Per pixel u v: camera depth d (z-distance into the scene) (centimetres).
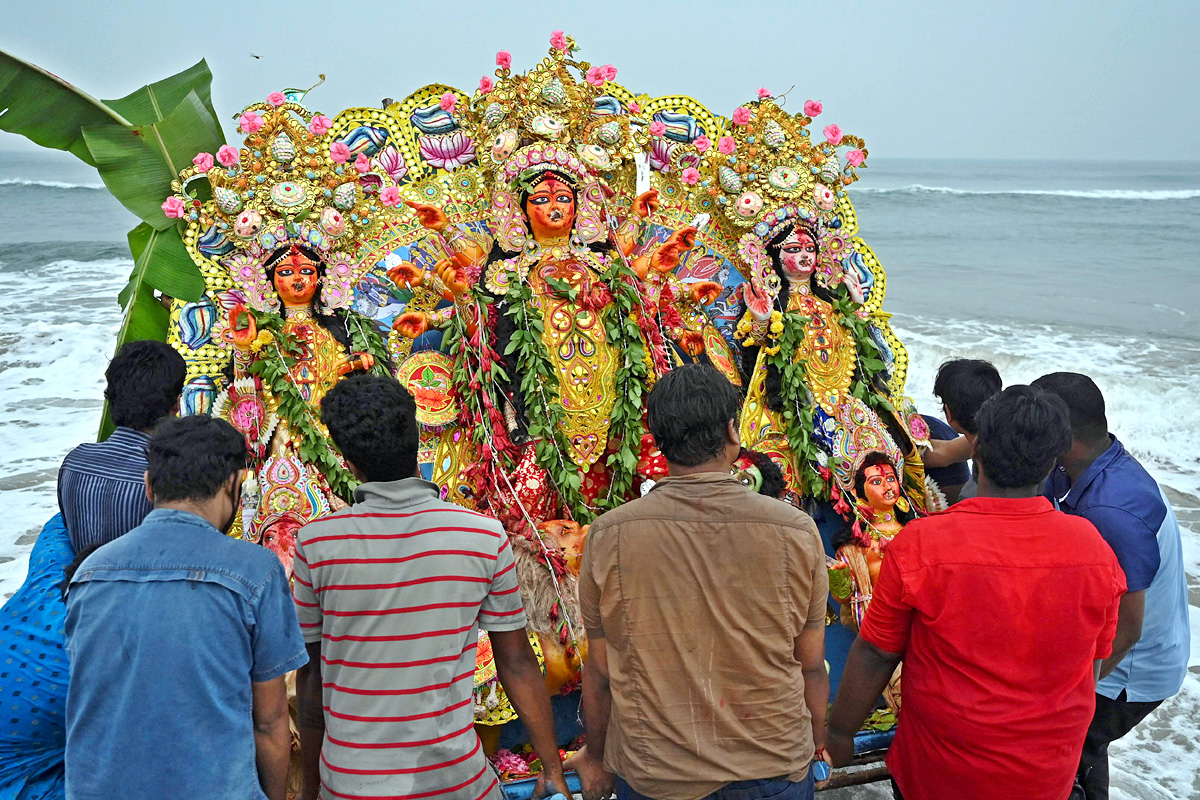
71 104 401
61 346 1135
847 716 262
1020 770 225
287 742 226
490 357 352
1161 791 369
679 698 213
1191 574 555
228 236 349
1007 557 222
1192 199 3859
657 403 216
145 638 199
